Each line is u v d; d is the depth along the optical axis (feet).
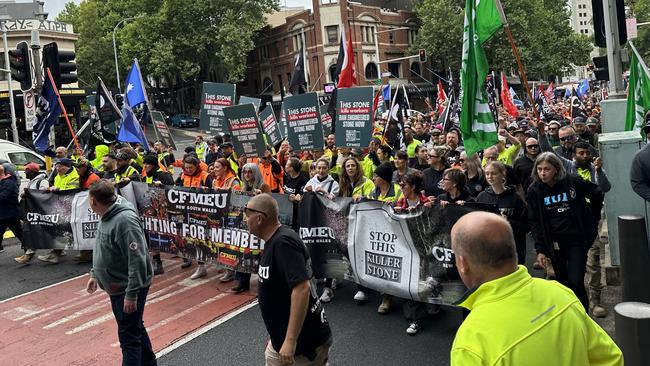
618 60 27.68
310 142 34.24
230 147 33.86
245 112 31.22
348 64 44.37
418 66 206.39
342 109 32.55
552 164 16.35
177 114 191.62
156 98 213.25
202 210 25.46
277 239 11.49
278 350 11.71
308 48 189.37
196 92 202.90
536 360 6.28
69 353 18.63
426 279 18.72
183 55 175.22
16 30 130.93
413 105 200.95
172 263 29.73
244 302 22.75
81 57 189.16
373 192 22.53
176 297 23.93
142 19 167.53
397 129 40.09
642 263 16.48
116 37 174.09
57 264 30.99
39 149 39.99
